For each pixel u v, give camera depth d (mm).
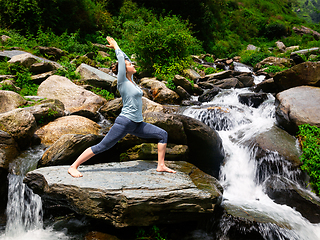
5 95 5820
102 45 13680
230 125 6723
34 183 3730
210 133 5195
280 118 6078
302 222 4160
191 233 3928
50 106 5914
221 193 4090
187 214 3568
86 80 8562
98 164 4309
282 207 4535
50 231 3904
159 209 3346
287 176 4969
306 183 4820
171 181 3650
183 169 4426
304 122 5539
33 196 4109
